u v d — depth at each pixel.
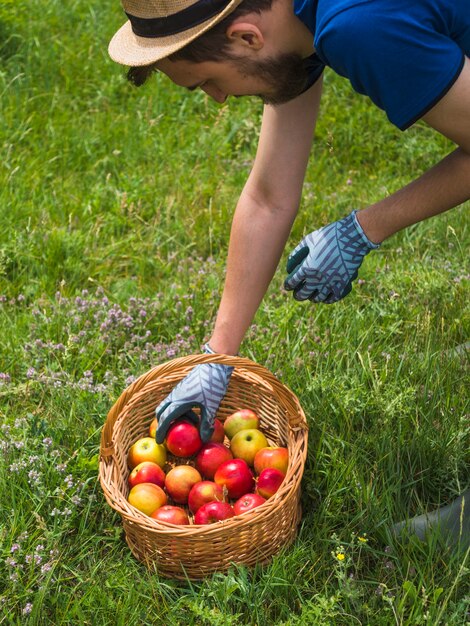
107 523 2.65
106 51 5.46
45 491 2.67
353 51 1.75
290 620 2.24
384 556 2.50
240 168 4.65
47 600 2.42
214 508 2.48
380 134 4.93
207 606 2.31
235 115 5.01
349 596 2.28
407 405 2.92
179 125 5.02
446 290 3.57
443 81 1.77
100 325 3.44
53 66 5.31
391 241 4.07
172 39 1.87
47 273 3.85
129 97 5.21
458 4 1.78
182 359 2.53
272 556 2.49
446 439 2.79
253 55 1.90
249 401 2.96
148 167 4.64
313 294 2.43
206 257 4.13
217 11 1.82
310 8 1.82
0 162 4.46
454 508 2.59
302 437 2.57
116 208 4.24
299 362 3.15
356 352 3.14
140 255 4.05
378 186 4.53
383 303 3.49
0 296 3.58
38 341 3.29
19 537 2.49
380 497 2.66
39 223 4.07
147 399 2.88
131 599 2.38
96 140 4.76
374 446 2.80
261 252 2.57
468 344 3.23
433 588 2.36
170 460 2.88
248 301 2.63
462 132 1.86
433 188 2.07
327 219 4.24
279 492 2.39
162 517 2.50
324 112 5.04
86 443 2.91
